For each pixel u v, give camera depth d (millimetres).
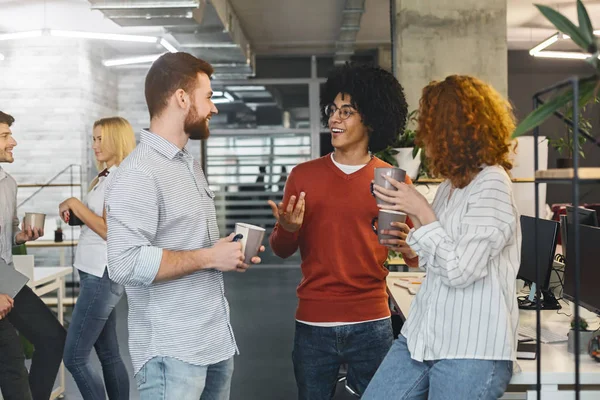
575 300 1339
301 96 11016
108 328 3334
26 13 7754
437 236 1615
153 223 1801
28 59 9086
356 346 2303
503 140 1668
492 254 1597
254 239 1877
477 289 1638
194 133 1953
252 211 11125
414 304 1820
